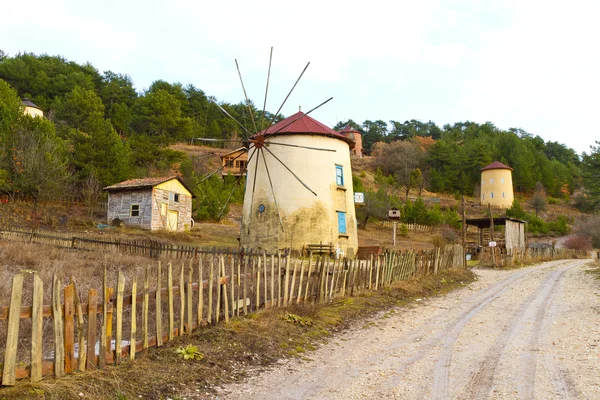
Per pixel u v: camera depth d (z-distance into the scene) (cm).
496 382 688
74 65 10531
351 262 1478
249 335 880
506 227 4178
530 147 12538
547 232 7206
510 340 965
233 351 797
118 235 3256
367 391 654
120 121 8362
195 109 10462
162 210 3900
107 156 4712
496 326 1118
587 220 6862
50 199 3994
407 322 1177
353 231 2944
